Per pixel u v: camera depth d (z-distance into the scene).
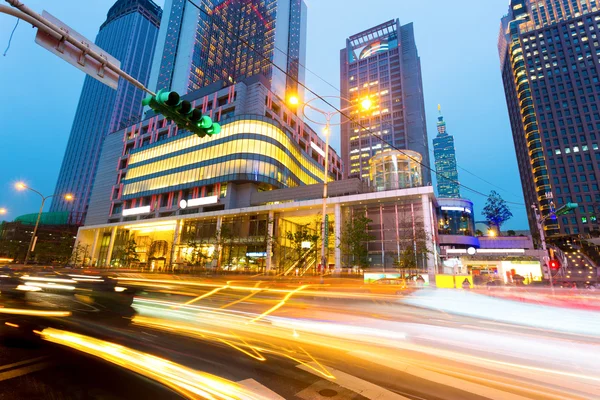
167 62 119.94
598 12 103.12
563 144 97.31
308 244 44.50
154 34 186.38
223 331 8.21
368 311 12.01
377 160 46.75
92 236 78.19
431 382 5.01
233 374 5.11
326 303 14.01
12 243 104.06
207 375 5.03
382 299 16.09
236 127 59.69
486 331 8.88
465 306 14.90
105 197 79.62
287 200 52.78
